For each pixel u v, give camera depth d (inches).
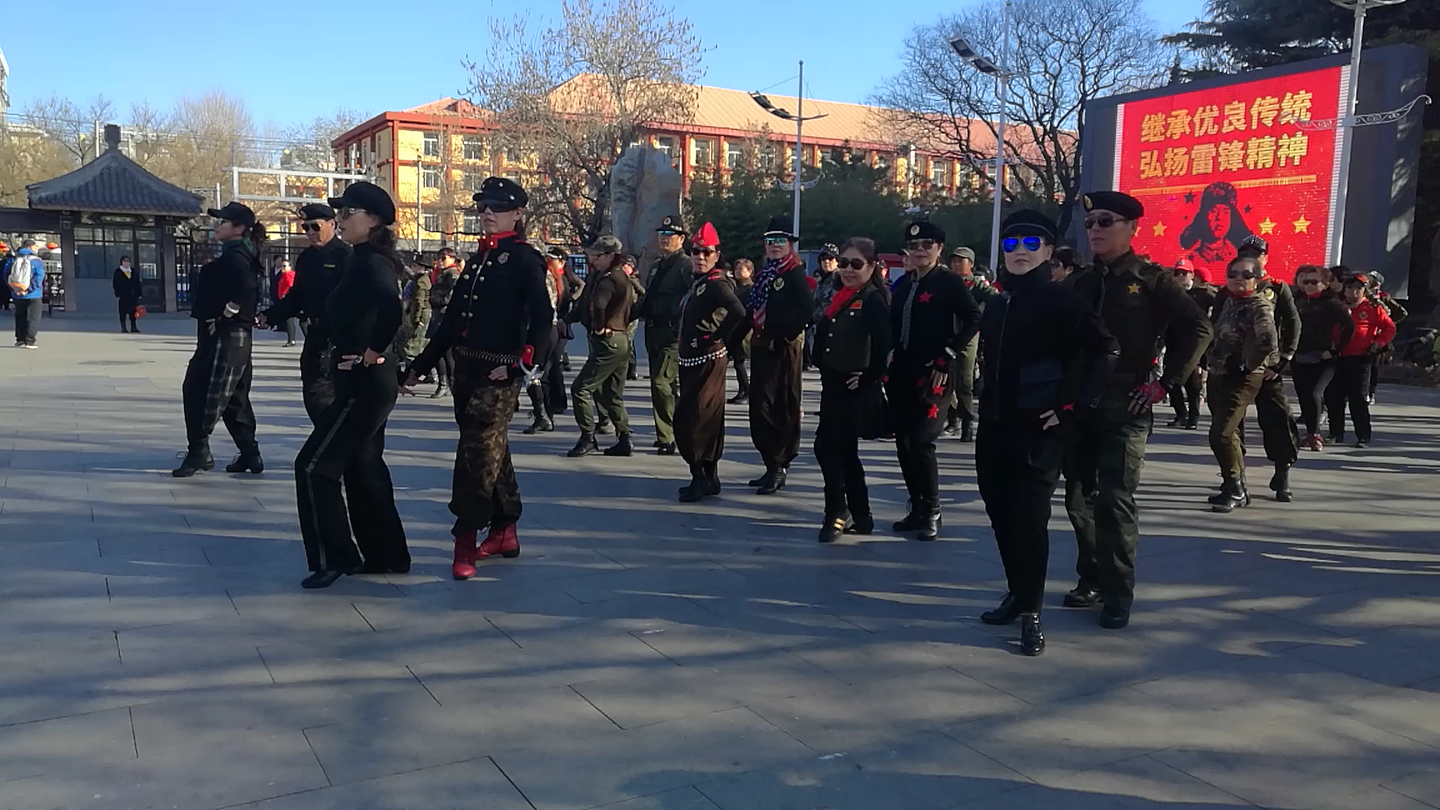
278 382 547.8
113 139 1200.2
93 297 1146.7
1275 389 289.9
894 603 196.1
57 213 1136.8
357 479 202.8
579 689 151.9
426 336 482.0
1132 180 888.9
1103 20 1552.7
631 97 1507.1
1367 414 414.0
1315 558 233.8
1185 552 238.1
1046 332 170.9
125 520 242.7
